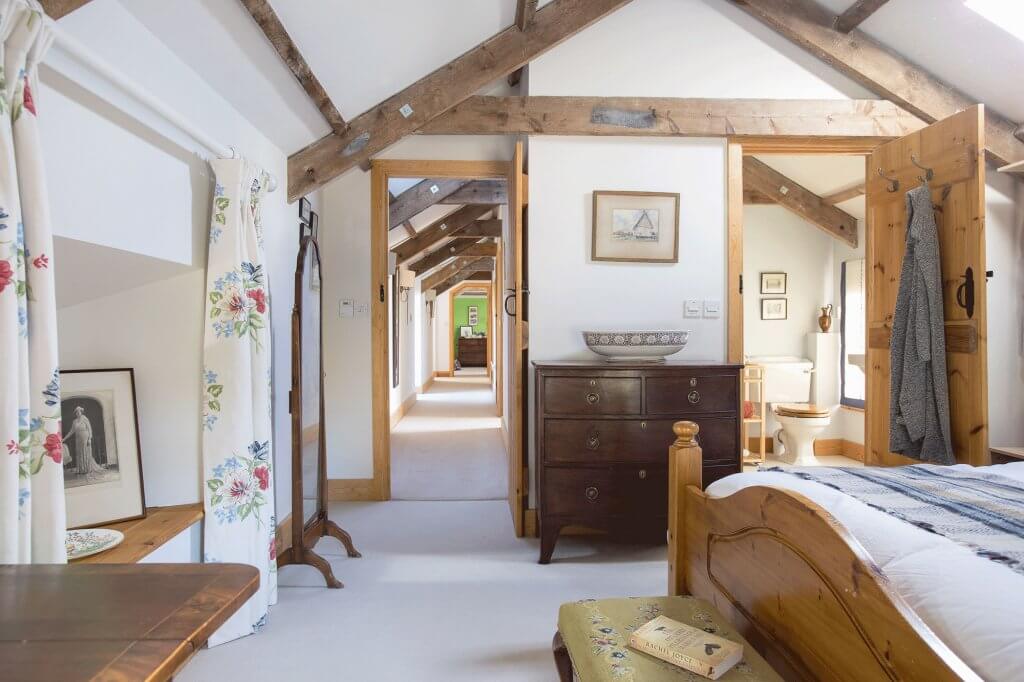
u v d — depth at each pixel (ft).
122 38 5.38
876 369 11.25
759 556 4.36
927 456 9.64
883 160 10.89
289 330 9.89
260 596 7.11
